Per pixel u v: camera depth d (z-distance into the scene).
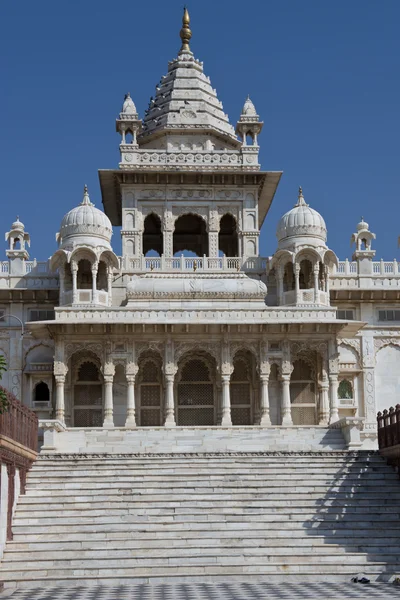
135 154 49.81
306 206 47.91
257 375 45.28
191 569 25.23
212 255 49.22
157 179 49.56
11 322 48.03
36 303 48.41
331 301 49.25
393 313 49.56
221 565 25.30
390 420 31.84
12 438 27.67
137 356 43.31
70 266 45.69
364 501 29.06
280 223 47.50
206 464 31.81
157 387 45.41
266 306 45.50
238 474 30.73
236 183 50.06
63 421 42.50
